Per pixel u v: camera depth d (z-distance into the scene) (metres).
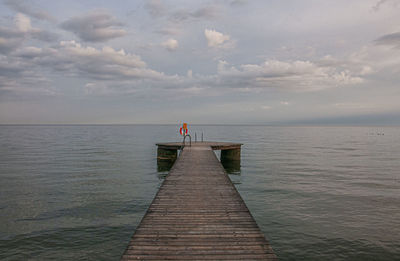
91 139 59.09
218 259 3.88
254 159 24.95
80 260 6.45
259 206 10.38
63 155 26.89
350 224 8.57
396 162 22.92
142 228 4.95
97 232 7.95
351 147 39.97
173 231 4.83
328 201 11.01
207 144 21.20
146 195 11.91
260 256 3.98
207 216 5.61
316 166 20.61
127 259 3.85
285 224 8.58
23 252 6.76
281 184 14.23
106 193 12.16
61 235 7.73
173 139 59.53
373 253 6.75
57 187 13.16
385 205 10.48
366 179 15.54
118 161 22.70
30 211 9.65
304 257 6.57
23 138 63.19
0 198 11.22
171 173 10.10
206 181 8.80
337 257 6.56
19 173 16.86
